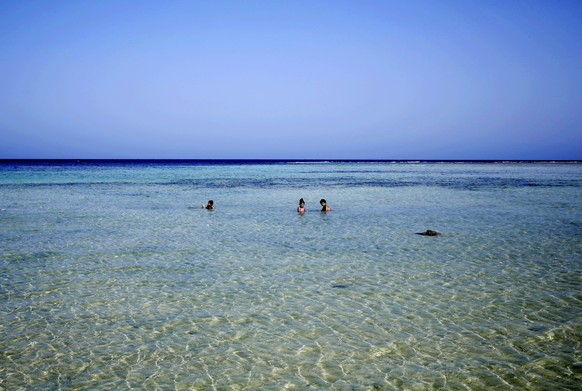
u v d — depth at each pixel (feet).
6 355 23.81
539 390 20.27
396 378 21.45
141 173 262.67
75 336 26.27
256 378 21.56
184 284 36.52
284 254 47.52
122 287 35.68
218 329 27.35
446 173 278.46
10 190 130.72
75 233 60.23
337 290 34.83
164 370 22.31
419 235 58.39
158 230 63.05
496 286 35.50
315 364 22.91
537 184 159.02
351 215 78.84
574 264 42.19
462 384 20.84
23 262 43.70
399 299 32.58
